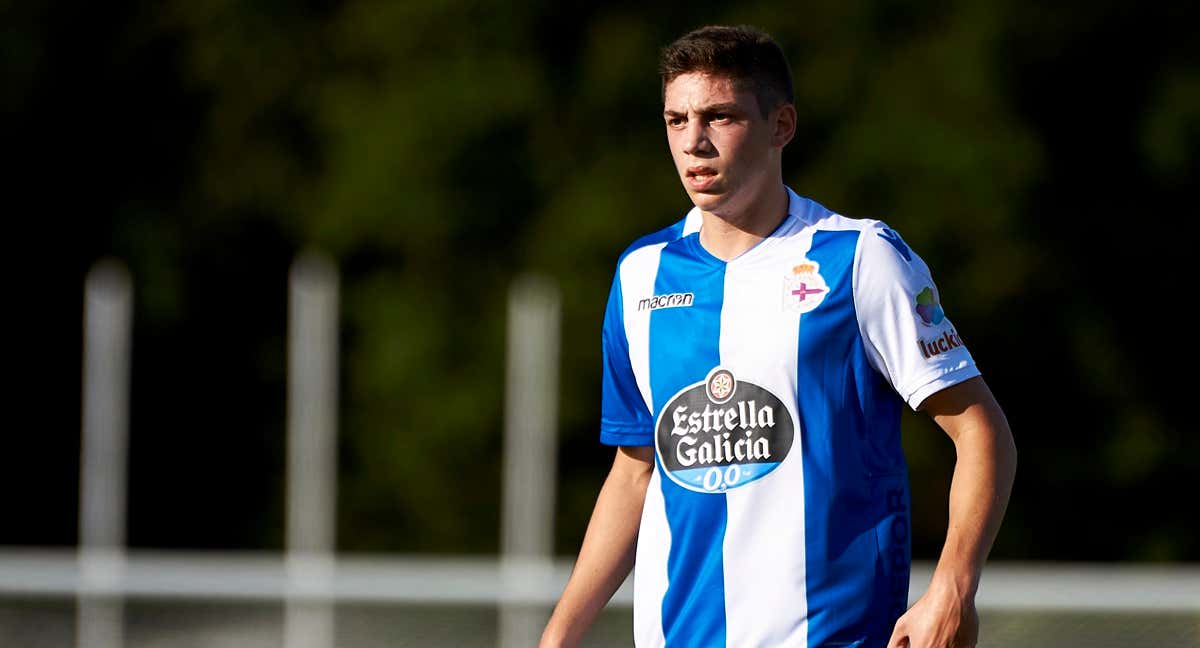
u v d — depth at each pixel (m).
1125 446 60.91
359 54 68.69
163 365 67.75
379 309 64.75
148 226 68.38
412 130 64.31
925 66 61.19
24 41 67.56
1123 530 61.28
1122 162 63.38
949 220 59.78
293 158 69.62
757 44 9.77
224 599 24.34
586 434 60.75
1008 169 59.94
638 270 10.38
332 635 21.95
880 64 61.66
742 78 9.66
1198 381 62.03
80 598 24.39
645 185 62.38
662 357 10.12
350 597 23.86
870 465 9.80
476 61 65.38
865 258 9.73
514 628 22.47
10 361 66.25
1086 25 62.38
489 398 62.09
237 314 68.81
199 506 66.94
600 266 61.53
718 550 9.88
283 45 69.38
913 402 9.63
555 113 64.81
